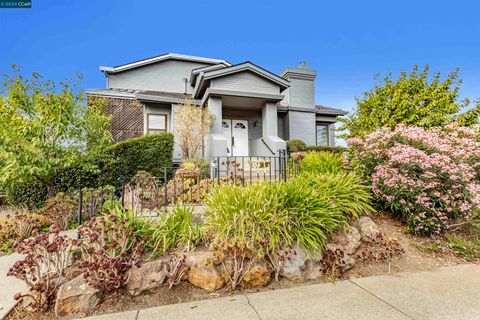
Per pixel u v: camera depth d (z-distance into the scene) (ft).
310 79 44.88
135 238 9.21
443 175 13.46
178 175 20.02
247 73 33.88
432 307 7.63
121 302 8.00
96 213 16.17
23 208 18.71
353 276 10.00
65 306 7.48
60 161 17.25
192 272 8.97
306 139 41.50
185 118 29.50
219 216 10.23
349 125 33.27
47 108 17.25
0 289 8.43
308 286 9.19
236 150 38.86
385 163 14.53
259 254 9.14
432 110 27.71
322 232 10.71
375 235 12.03
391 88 29.78
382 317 7.13
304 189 11.76
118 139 32.45
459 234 13.64
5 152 15.11
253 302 8.07
